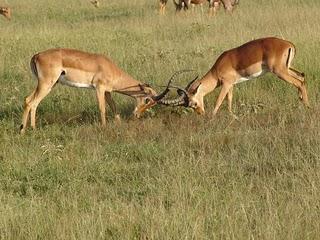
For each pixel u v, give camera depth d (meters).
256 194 9.55
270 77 15.99
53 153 11.58
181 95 14.27
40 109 15.11
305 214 8.52
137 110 14.24
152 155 11.50
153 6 34.25
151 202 9.34
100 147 12.11
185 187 9.80
